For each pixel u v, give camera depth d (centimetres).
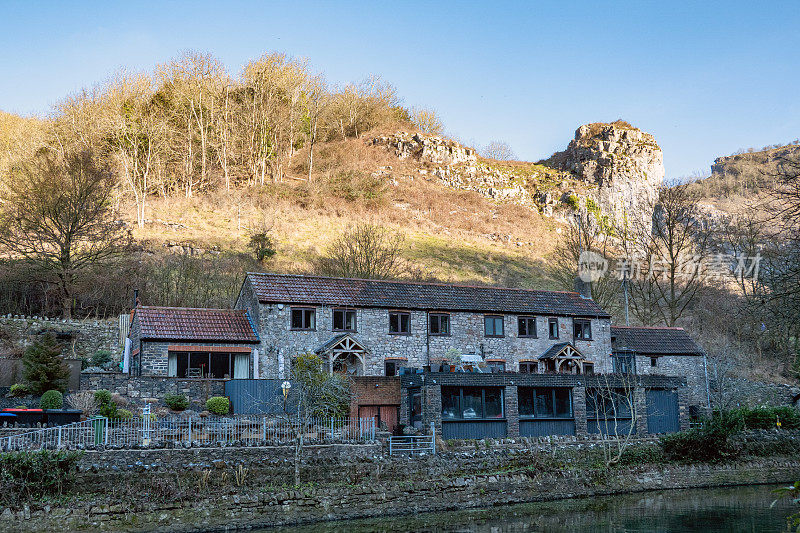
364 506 2805
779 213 2017
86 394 3169
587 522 2738
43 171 5388
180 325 3872
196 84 8744
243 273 6069
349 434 3153
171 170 8581
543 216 10288
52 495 2391
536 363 4569
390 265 6419
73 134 7500
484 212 9744
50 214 5025
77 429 2673
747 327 6119
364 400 3528
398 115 12581
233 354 3900
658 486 3494
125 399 3356
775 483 3741
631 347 4906
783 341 5469
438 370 3725
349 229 7956
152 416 3053
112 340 4734
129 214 7412
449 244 8362
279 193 8650
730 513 2914
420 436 3216
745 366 5684
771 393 5103
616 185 10975
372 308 4234
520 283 7425
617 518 2817
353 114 11469
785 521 2739
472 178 10719
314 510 2703
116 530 2353
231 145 8875
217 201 8144
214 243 6856
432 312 4394
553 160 12481
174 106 8644
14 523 2253
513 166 12125
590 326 4844
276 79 9381
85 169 5378
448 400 3450
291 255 6919
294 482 2800
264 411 3475
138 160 8038
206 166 8838
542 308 4709
